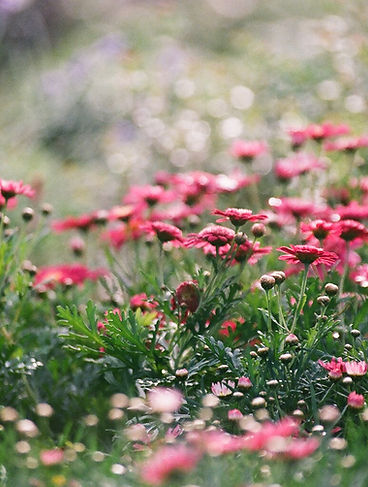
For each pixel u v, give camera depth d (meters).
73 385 3.92
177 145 8.96
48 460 2.76
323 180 5.60
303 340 3.39
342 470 2.59
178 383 3.45
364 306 3.58
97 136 10.16
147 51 12.38
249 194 5.94
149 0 15.20
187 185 4.33
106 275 4.53
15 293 4.21
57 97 11.02
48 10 14.62
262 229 3.54
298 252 3.22
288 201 3.91
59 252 7.18
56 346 4.03
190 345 3.60
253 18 13.18
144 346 3.54
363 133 7.20
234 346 3.64
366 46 9.21
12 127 10.88
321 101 8.35
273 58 10.33
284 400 3.26
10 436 3.02
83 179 9.11
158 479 2.26
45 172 9.13
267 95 9.27
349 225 3.44
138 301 3.89
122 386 3.64
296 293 3.65
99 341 3.61
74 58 12.29
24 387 3.88
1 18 12.62
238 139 8.45
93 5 15.11
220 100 9.55
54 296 4.43
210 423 3.10
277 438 2.46
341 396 3.25
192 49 12.52
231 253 3.69
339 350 3.37
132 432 2.97
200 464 2.59
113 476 2.68
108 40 12.12
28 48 13.36
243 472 2.60
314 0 12.99
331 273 3.86
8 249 4.21
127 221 4.28
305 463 2.59
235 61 11.17
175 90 10.26
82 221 4.56
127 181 8.80
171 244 4.29
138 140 9.61
